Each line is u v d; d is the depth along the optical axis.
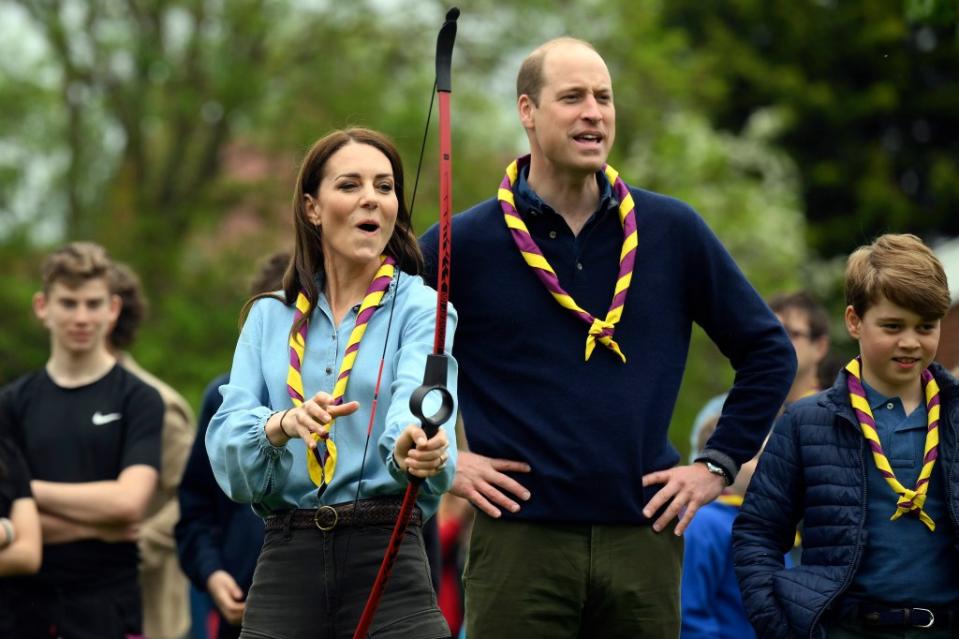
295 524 12.09
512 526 14.12
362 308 12.32
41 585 17.45
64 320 18.11
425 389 10.94
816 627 13.54
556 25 55.78
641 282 14.41
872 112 74.44
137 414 18.30
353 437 12.10
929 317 13.66
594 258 14.44
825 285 70.12
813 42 76.19
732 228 55.53
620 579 14.02
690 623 17.06
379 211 12.39
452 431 11.89
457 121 53.69
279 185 56.22
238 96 52.72
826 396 14.14
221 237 56.88
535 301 14.29
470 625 14.35
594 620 14.22
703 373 54.25
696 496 14.27
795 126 74.56
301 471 12.08
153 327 52.16
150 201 55.69
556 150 14.23
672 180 55.91
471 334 14.52
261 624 11.98
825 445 13.95
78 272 18.09
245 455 11.92
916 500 13.49
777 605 13.80
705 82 61.94
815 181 74.44
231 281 55.22
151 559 19.98
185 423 20.52
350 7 54.97
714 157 56.56
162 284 54.78
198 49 53.41
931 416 13.74
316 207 12.68
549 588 14.00
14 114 55.25
